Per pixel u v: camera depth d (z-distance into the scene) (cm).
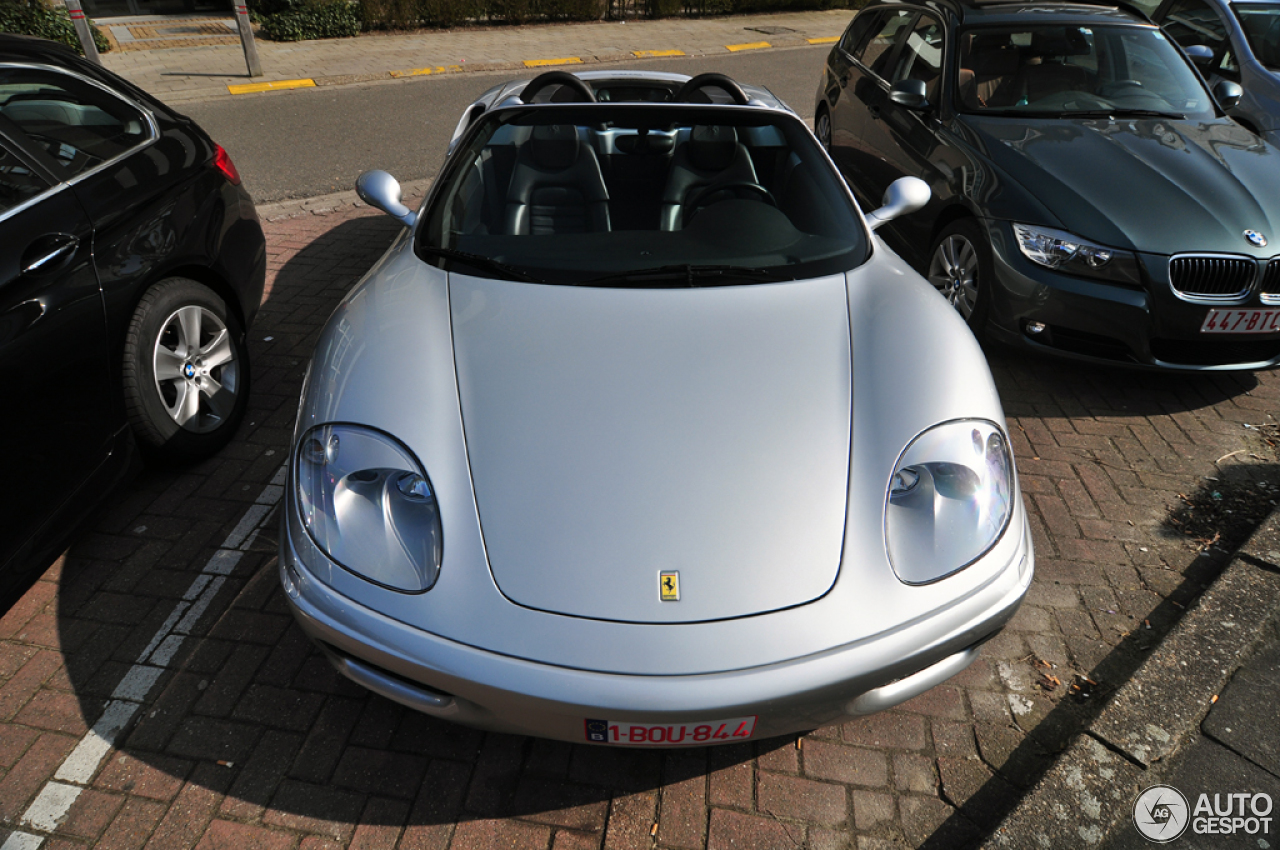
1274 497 327
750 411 202
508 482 187
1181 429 373
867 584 179
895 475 195
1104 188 380
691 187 281
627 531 179
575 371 209
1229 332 362
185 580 272
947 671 194
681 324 226
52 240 249
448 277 245
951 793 211
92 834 195
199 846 193
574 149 288
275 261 516
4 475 225
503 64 1144
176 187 316
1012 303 389
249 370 361
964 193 417
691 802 206
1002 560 193
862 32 627
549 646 168
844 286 248
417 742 219
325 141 780
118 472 276
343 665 191
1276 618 264
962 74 471
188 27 1333
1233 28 650
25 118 268
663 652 167
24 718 224
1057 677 246
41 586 268
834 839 199
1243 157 410
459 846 194
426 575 179
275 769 211
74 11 936
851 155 579
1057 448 356
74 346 253
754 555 178
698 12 1645
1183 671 239
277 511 304
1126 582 282
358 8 1327
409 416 198
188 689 233
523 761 215
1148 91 473
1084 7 512
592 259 252
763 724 174
